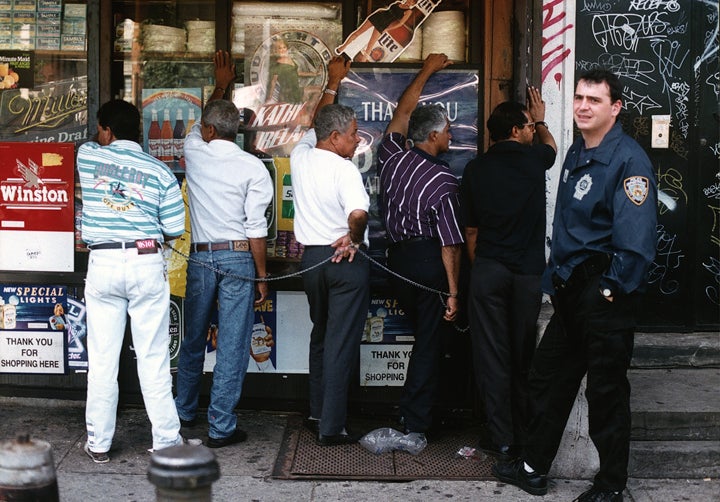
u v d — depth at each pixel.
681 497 4.57
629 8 5.81
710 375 5.68
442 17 5.38
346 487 4.59
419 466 4.84
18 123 5.47
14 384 5.54
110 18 5.39
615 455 4.31
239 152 4.94
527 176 4.71
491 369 4.82
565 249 4.27
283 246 5.45
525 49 5.18
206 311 5.02
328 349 4.93
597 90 4.14
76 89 5.44
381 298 5.41
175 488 2.85
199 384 5.23
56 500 3.14
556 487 4.63
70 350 5.50
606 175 4.14
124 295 4.67
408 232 4.95
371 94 5.40
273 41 5.44
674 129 5.91
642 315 6.00
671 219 5.95
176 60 5.46
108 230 4.60
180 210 4.73
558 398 4.46
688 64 5.87
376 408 5.46
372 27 5.40
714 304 6.02
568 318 4.33
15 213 5.45
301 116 5.47
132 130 4.73
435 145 5.03
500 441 4.83
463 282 5.26
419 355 5.04
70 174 5.43
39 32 5.43
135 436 5.15
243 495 4.48
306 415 5.51
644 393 5.29
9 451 3.07
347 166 4.81
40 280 5.45
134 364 5.52
